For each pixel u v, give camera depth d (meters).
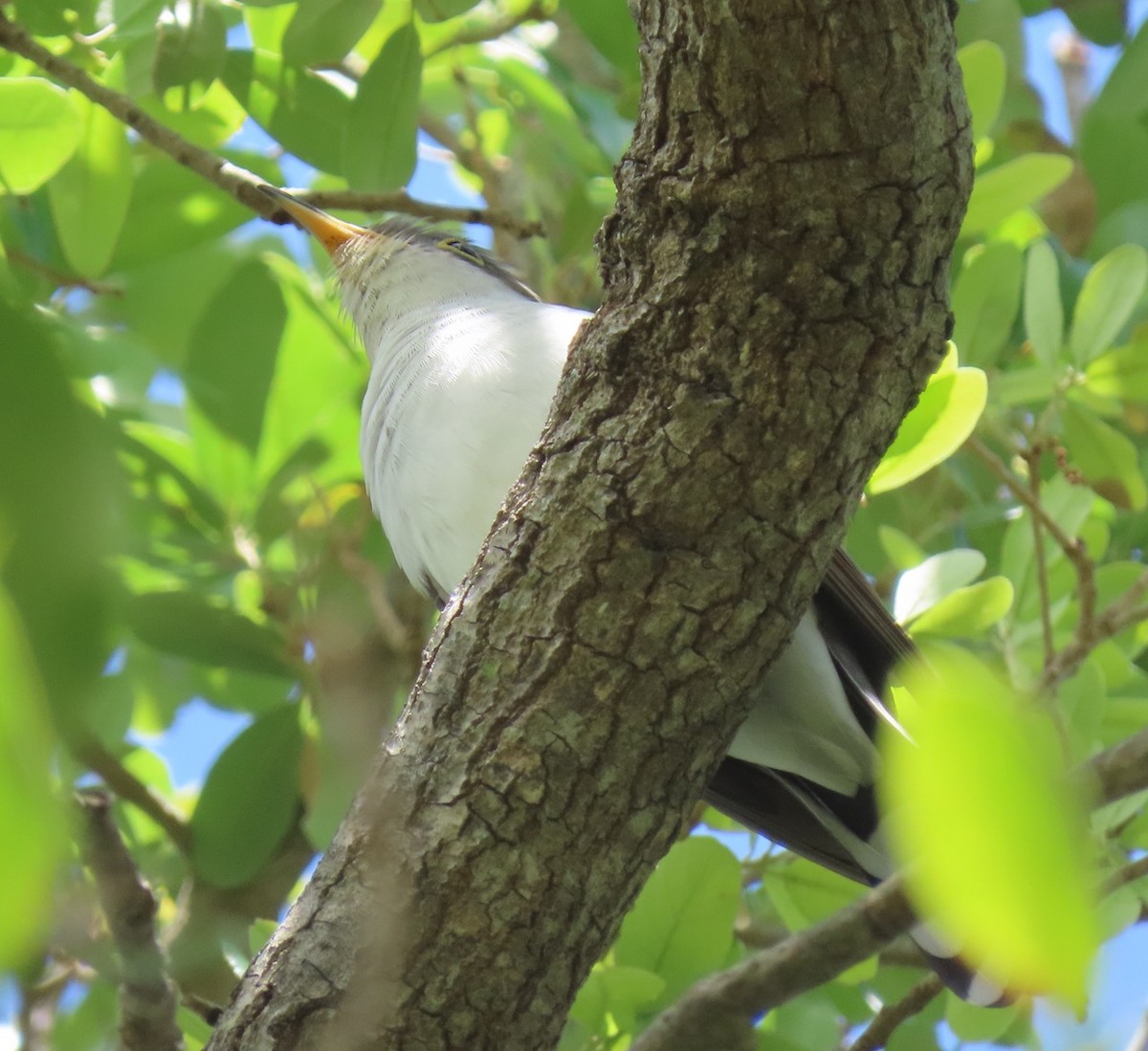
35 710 1.25
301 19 6.90
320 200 6.89
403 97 7.07
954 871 1.47
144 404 7.43
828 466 4.43
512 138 10.36
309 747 7.41
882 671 6.14
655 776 4.74
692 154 4.15
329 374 8.66
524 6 9.31
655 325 4.38
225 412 7.45
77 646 1.24
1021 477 8.22
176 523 7.38
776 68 3.88
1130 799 6.43
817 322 4.25
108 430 1.35
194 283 8.77
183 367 7.47
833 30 3.80
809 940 6.08
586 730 4.63
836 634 6.21
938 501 8.62
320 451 7.59
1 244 6.90
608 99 8.81
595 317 4.60
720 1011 6.14
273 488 7.43
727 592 4.55
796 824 6.90
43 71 6.73
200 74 6.88
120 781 7.59
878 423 4.44
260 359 7.45
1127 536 8.69
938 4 3.89
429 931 4.61
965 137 4.10
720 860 6.76
